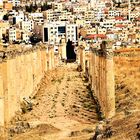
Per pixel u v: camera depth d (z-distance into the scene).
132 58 160.62
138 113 85.06
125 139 71.81
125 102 110.25
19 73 139.62
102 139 78.19
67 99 150.62
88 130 102.75
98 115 123.00
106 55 105.31
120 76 147.50
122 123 80.94
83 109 132.62
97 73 137.12
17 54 137.75
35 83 176.12
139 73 150.75
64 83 194.88
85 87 180.12
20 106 136.62
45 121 118.75
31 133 108.94
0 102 112.88
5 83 117.00
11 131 112.56
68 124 115.19
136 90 122.75
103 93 113.31
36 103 145.88
